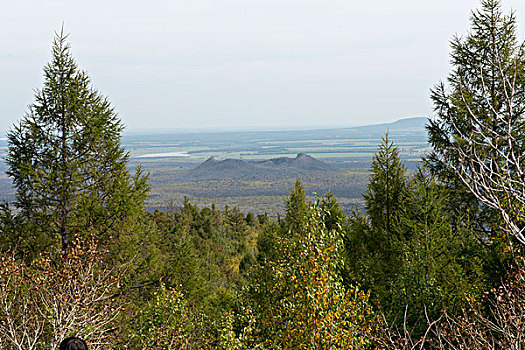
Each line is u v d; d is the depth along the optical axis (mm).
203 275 35344
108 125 17453
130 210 16734
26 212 16094
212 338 11680
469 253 14539
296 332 9625
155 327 10875
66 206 16312
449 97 14977
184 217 54531
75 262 8680
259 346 10492
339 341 9102
